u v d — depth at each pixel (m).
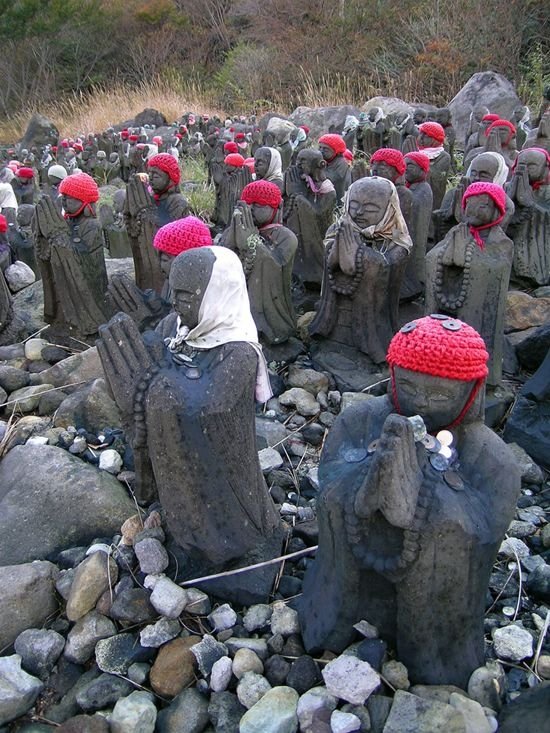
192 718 0.72
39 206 1.40
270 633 0.80
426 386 0.64
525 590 0.88
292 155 2.75
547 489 1.09
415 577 0.65
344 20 5.75
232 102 5.81
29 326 1.60
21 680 0.75
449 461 0.67
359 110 4.18
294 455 1.15
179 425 0.76
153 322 1.10
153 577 0.84
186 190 2.74
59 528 0.95
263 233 1.36
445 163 2.05
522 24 4.82
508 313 1.51
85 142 4.15
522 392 1.19
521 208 1.66
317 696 0.70
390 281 1.29
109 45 7.58
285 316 1.38
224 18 7.57
